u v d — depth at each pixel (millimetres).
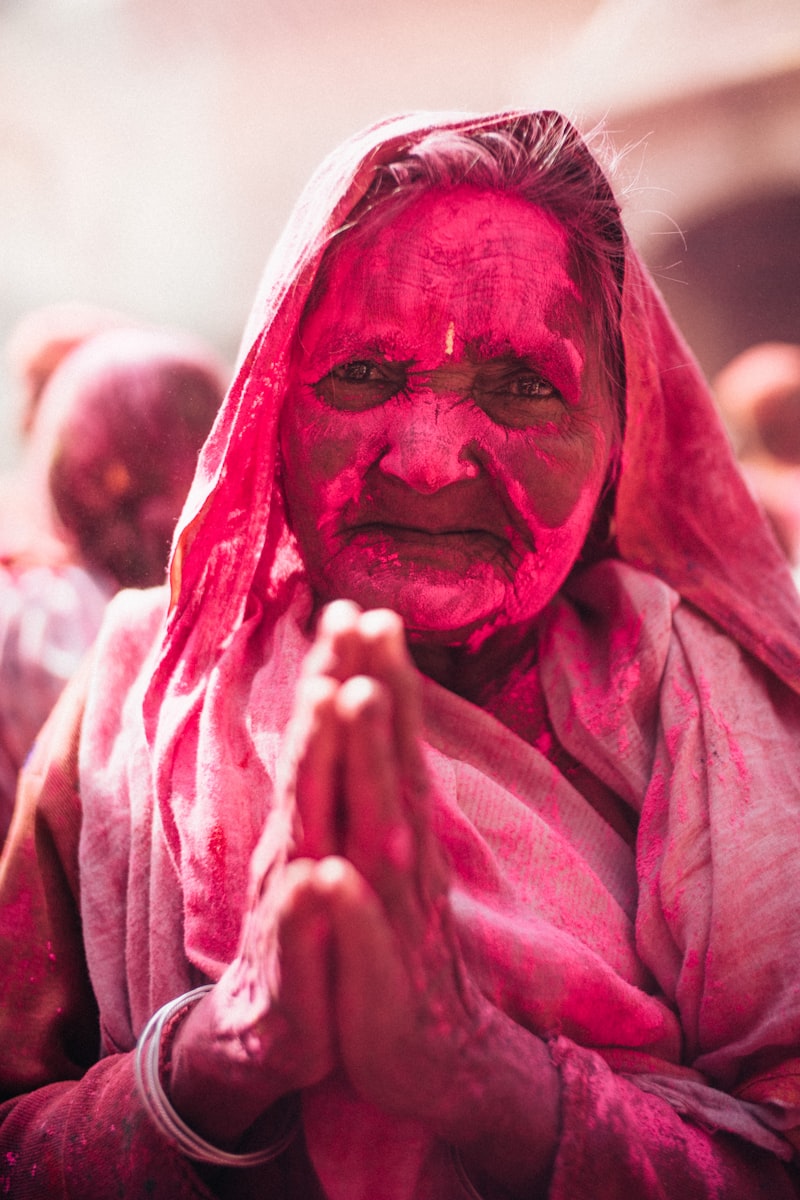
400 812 841
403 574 1105
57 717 1285
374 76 9172
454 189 1120
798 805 1142
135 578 2324
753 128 7258
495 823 1103
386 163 1115
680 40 7375
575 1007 1031
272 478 1187
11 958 1180
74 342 3053
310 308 1133
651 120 7441
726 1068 1073
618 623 1250
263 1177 1015
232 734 1119
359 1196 973
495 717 1226
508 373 1130
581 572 1319
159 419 2342
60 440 2344
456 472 1090
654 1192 950
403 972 860
